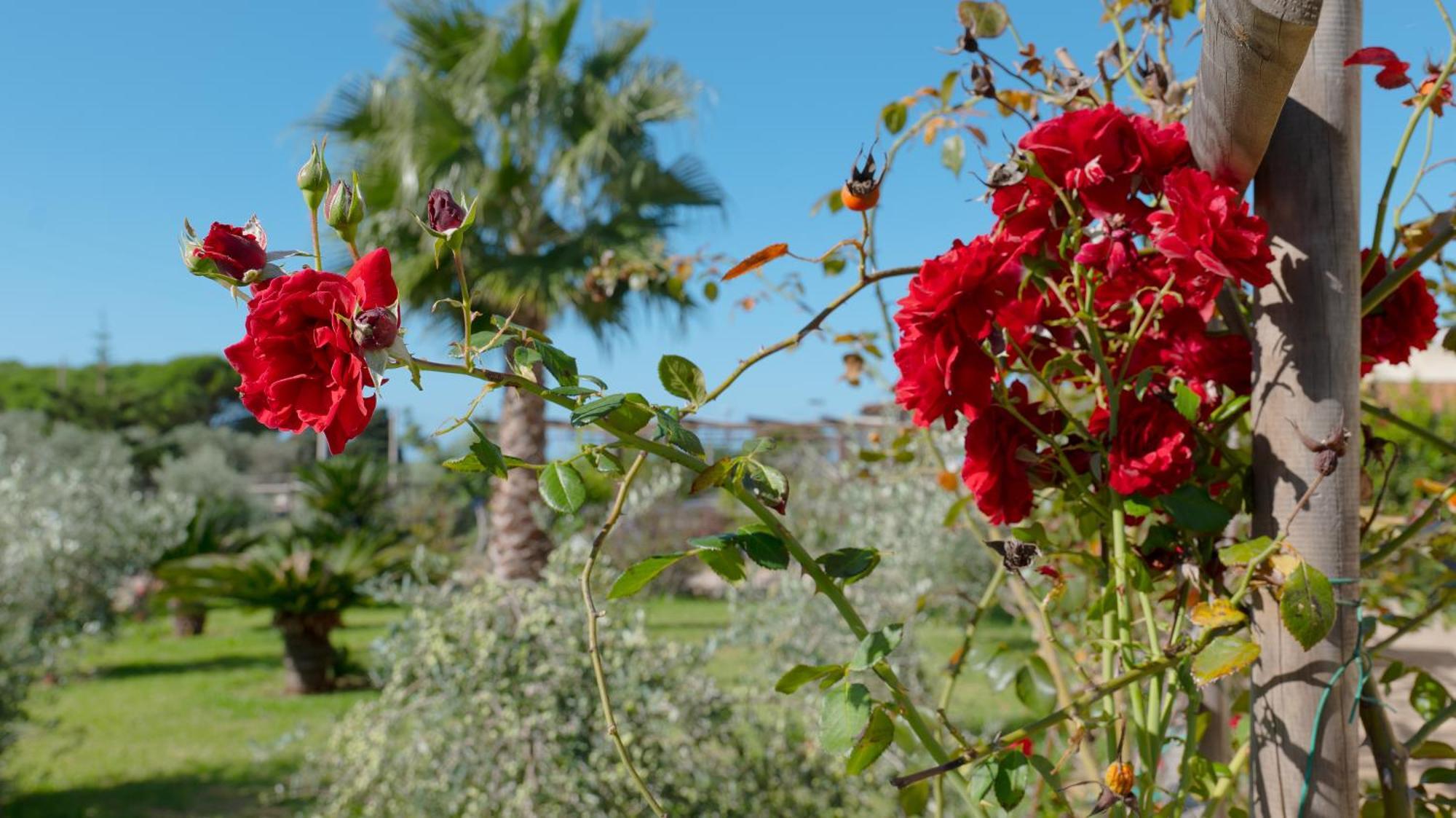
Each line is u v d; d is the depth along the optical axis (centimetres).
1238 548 83
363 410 63
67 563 569
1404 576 167
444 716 285
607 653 292
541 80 702
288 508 1697
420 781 281
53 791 469
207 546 1002
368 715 311
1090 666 125
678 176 766
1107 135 87
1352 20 86
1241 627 87
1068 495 97
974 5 114
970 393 86
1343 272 85
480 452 70
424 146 657
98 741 574
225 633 1094
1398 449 103
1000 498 93
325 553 815
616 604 309
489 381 70
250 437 2122
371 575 750
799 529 433
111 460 1469
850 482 435
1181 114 109
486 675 284
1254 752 87
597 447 75
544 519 375
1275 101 73
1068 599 141
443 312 695
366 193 656
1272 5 65
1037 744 145
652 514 952
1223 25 70
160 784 479
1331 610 77
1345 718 83
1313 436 84
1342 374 84
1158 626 124
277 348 64
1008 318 92
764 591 344
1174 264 83
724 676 435
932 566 354
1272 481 87
